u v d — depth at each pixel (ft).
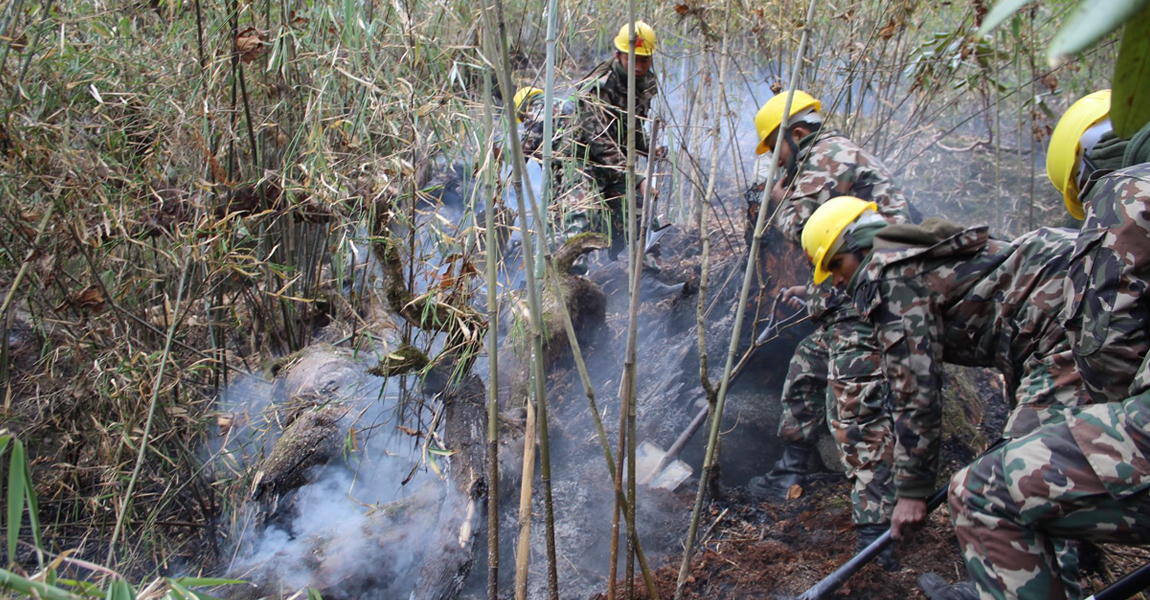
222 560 9.81
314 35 9.75
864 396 9.18
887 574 9.21
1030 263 7.22
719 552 9.75
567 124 12.98
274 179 10.37
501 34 5.59
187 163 9.96
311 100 10.15
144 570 9.72
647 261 14.58
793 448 10.82
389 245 9.06
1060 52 1.33
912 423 7.56
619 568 9.53
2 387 10.28
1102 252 6.28
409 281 9.13
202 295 10.01
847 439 9.32
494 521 6.81
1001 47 13.67
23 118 9.41
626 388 6.76
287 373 10.60
